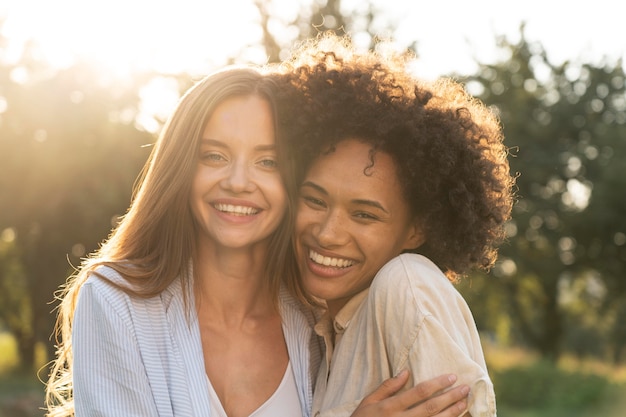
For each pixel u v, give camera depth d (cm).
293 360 313
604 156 2383
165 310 297
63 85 1833
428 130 291
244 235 295
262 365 310
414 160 287
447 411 259
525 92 2458
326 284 297
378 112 285
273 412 304
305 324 323
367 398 266
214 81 294
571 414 1664
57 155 1800
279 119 294
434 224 299
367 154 286
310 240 298
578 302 3291
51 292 1988
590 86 2469
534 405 1784
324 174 289
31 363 2519
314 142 291
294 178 299
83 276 302
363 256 292
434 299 270
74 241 1880
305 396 307
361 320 287
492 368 2112
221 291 310
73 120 1806
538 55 2453
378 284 275
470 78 2434
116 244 304
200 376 291
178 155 294
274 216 299
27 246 1952
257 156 295
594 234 2422
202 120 292
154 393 281
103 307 283
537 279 2594
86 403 280
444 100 307
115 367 279
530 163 2352
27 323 2514
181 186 295
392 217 291
